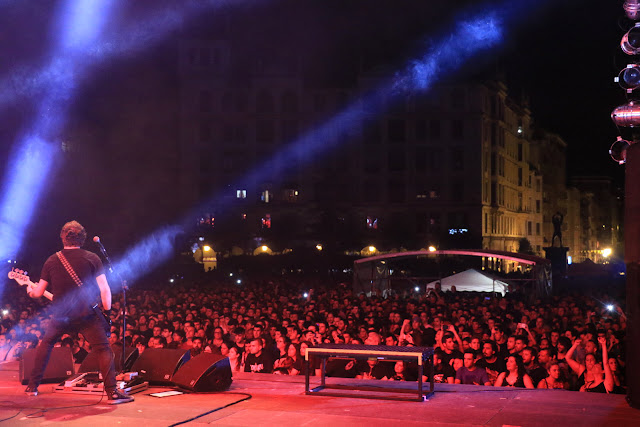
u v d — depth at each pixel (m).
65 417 6.25
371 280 29.34
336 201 68.19
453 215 68.31
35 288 6.79
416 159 68.75
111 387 6.81
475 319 14.11
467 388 7.62
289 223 67.25
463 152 68.56
